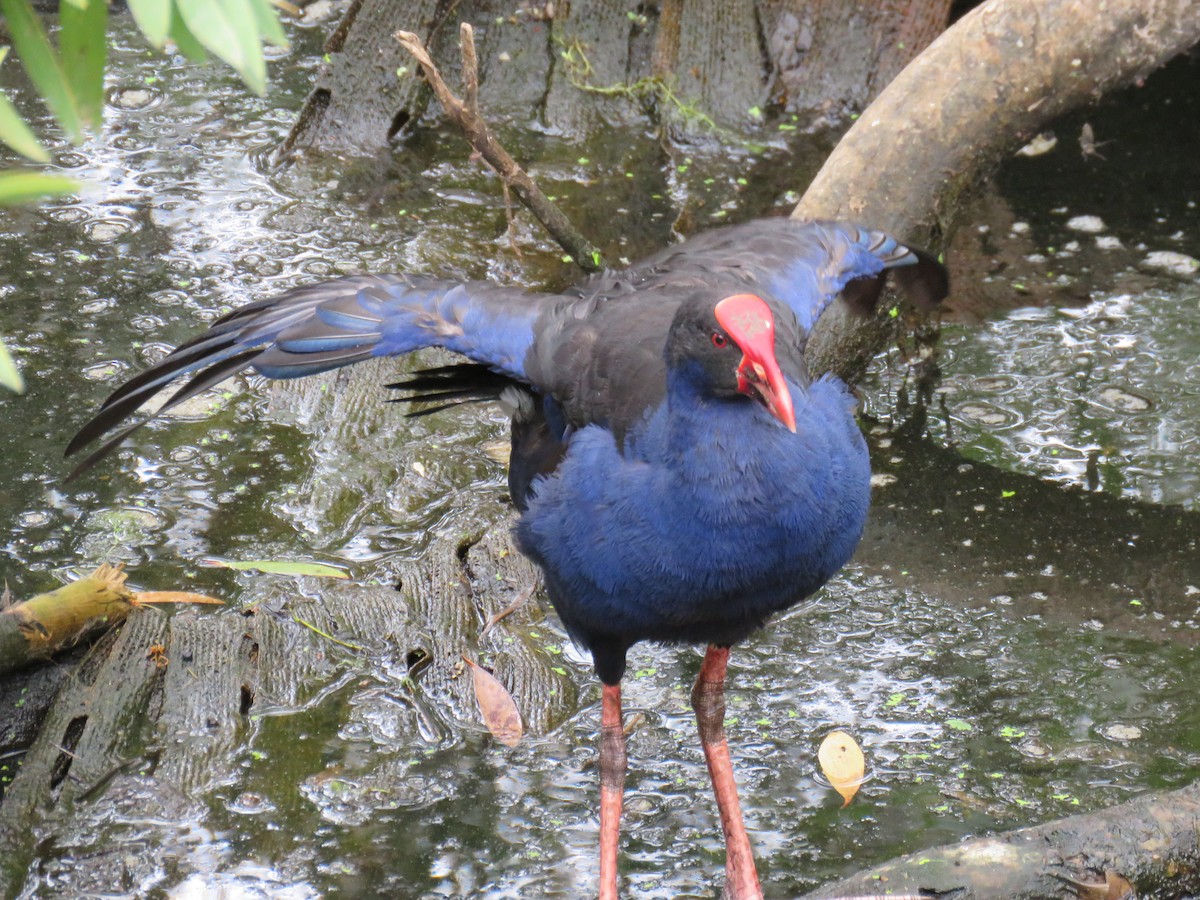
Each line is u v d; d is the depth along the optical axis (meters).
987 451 9.27
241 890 6.41
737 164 11.89
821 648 7.93
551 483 6.06
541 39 12.61
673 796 7.04
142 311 10.16
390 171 11.82
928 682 7.68
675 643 6.36
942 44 9.45
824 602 8.25
